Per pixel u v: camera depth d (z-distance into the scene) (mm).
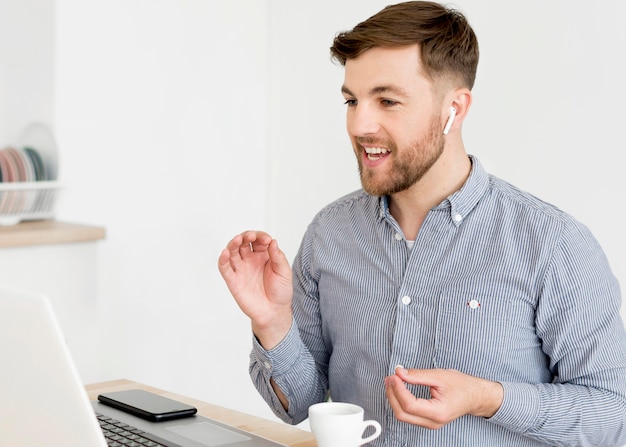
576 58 2418
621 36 2326
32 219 2797
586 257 1411
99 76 2779
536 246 1418
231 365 3211
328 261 1597
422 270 1482
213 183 3105
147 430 1354
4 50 2834
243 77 3150
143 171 2902
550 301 1409
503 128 2582
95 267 2775
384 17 1371
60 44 2686
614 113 2352
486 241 1456
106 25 2777
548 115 2484
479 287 1440
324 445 1179
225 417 1571
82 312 2754
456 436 1420
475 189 1470
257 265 1430
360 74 1382
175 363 3033
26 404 1065
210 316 3131
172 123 2967
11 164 2680
